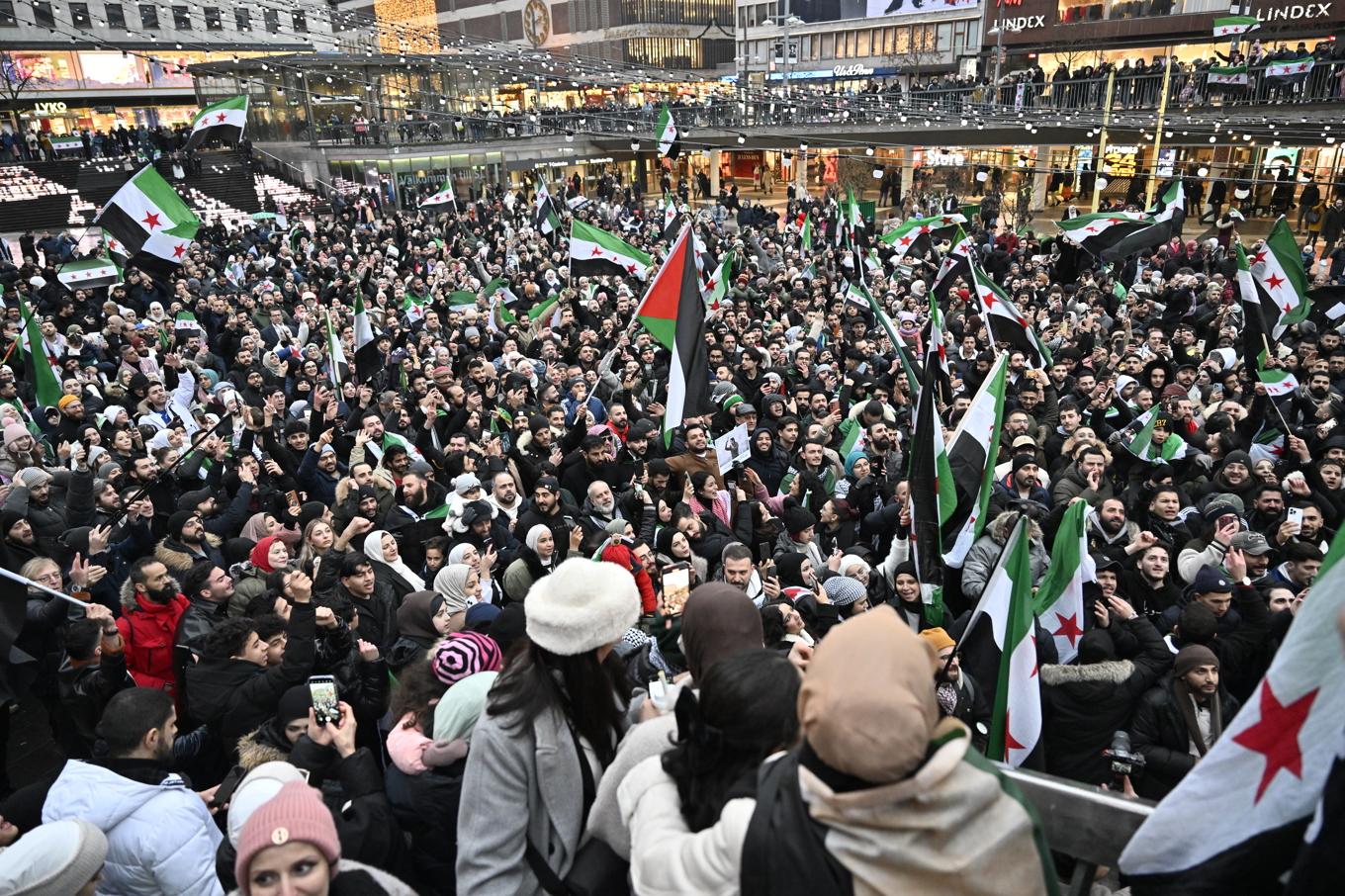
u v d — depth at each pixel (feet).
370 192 119.44
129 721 10.96
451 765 9.48
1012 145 108.68
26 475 23.35
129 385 35.76
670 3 203.41
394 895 7.51
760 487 25.67
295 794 7.30
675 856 4.71
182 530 20.66
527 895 6.58
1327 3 103.81
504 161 139.23
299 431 27.84
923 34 157.89
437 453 30.86
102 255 65.26
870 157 117.29
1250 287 37.52
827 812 3.95
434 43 134.51
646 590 16.08
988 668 12.92
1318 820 3.73
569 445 29.94
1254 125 89.92
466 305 61.36
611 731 7.15
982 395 19.66
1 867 8.28
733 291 60.64
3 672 13.91
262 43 152.87
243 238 90.58
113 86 163.63
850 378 38.58
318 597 16.89
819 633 18.24
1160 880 4.88
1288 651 4.41
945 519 19.02
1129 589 20.03
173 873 10.23
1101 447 26.63
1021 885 3.77
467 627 15.12
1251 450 29.30
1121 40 125.08
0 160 122.93
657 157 151.53
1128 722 14.62
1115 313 54.19
